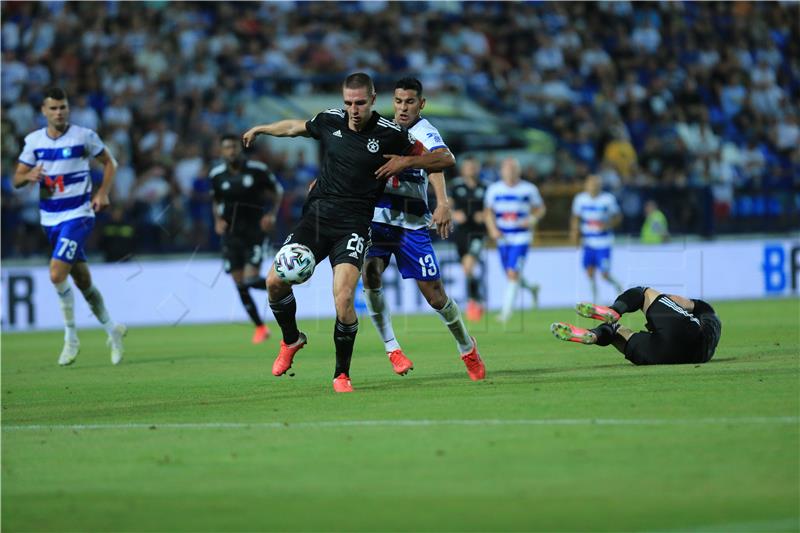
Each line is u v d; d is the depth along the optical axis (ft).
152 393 109.70
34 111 261.24
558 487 62.95
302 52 302.66
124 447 78.28
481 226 195.21
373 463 69.97
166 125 270.87
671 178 297.12
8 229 215.10
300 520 58.23
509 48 323.16
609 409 85.97
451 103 296.71
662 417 81.71
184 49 288.10
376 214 104.88
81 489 66.03
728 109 330.13
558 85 314.55
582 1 333.62
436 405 91.50
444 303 106.01
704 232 252.62
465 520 57.41
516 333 171.01
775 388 94.94
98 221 219.00
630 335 115.65
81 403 104.27
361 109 98.99
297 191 231.09
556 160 284.82
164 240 222.89
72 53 275.39
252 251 165.99
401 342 160.35
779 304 224.94
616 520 56.65
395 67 309.22
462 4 323.98
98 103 269.85
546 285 240.73
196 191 252.62
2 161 243.19
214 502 62.13
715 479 63.72
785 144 330.75
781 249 259.60
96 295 141.08
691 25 341.00
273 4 308.40
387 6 319.06
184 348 163.73
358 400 96.63
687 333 113.29
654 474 65.10
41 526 58.49
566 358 128.06
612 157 299.58
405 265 106.01
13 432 87.10
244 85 285.02
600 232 218.18
